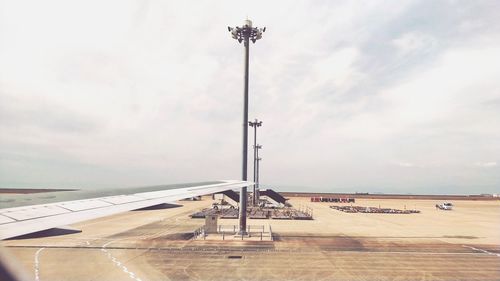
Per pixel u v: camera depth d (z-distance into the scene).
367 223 57.31
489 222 61.06
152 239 38.19
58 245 34.31
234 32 38.91
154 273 23.80
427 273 24.80
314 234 43.25
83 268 25.00
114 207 8.69
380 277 23.62
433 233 45.69
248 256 29.62
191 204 105.19
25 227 6.35
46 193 11.16
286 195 187.25
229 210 76.25
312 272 24.67
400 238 40.97
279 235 41.88
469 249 34.28
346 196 189.12
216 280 22.27
